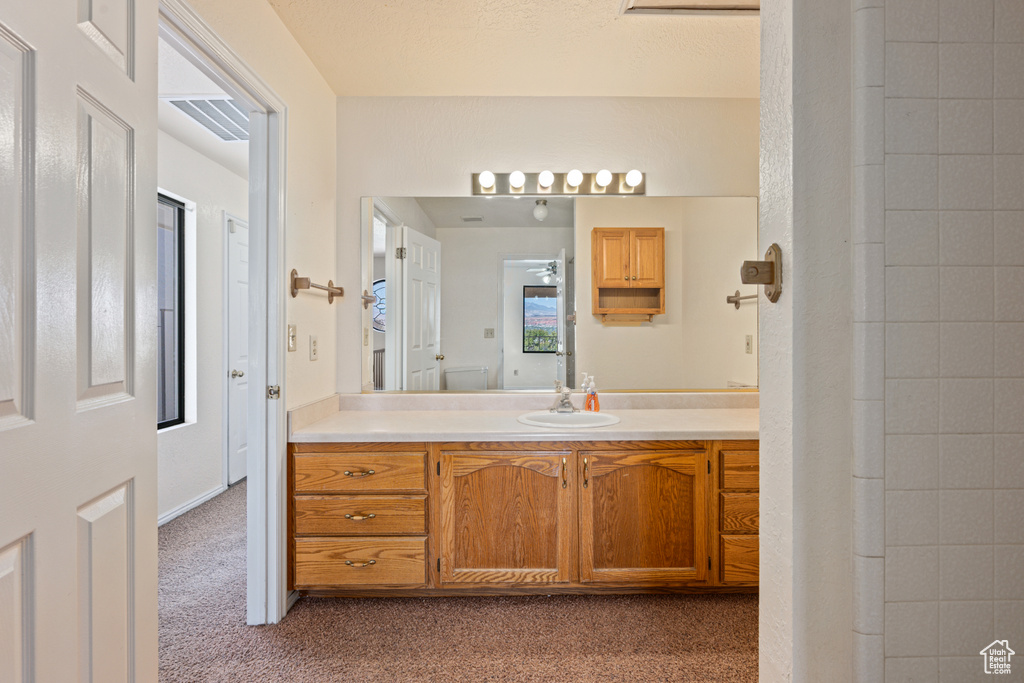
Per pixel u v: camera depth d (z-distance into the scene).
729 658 1.91
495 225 2.88
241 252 4.17
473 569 2.27
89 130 0.93
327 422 2.48
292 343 2.26
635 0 2.01
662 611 2.23
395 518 2.25
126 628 1.04
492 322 2.90
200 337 3.66
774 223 1.01
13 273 0.78
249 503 2.13
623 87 2.74
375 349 2.86
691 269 2.91
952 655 0.93
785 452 0.97
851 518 0.94
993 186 0.93
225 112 2.90
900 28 0.93
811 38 0.94
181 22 1.50
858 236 0.92
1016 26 0.94
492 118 2.85
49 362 0.84
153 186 1.12
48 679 0.83
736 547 2.29
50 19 0.84
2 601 0.75
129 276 1.05
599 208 2.89
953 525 0.93
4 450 0.75
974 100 0.93
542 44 2.33
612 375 2.91
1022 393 0.94
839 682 0.95
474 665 1.86
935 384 0.93
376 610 2.24
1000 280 0.93
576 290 2.90
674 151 2.88
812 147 0.94
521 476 2.27
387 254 2.86
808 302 0.94
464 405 2.83
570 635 2.05
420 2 2.04
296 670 1.83
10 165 0.77
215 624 2.13
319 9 2.08
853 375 0.93
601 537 2.28
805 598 0.94
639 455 2.28
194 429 3.57
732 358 2.92
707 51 2.39
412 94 2.81
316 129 2.54
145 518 1.09
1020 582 0.94
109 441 0.98
